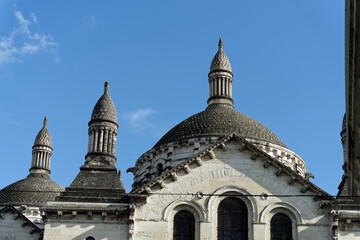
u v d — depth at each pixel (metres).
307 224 48.62
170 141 64.12
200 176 50.38
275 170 50.47
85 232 48.44
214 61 73.69
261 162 50.81
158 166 63.88
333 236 47.69
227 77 72.75
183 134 64.50
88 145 57.97
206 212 49.19
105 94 61.28
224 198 50.03
